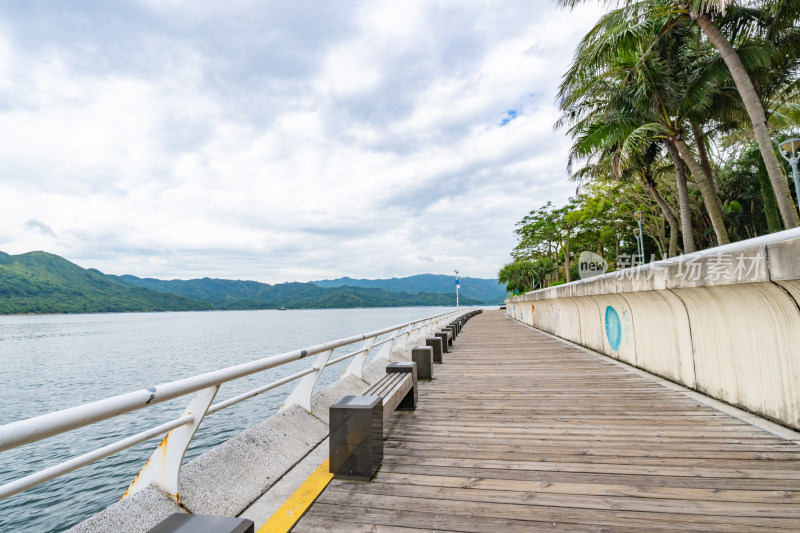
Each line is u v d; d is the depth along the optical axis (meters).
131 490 2.32
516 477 2.86
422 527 2.26
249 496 2.60
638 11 10.75
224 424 14.77
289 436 3.52
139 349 46.09
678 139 13.65
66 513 8.78
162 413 18.45
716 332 4.55
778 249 3.11
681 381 5.38
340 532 2.23
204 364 32.00
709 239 23.16
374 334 6.02
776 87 12.92
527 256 59.12
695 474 2.81
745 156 22.16
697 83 12.41
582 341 10.18
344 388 5.26
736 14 10.55
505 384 5.99
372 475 2.88
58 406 19.31
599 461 3.09
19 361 37.31
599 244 38.59
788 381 3.53
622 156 13.66
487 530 2.22
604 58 11.85
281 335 63.84
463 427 4.02
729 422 3.86
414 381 4.77
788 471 2.80
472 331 16.66
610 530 2.19
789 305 3.41
